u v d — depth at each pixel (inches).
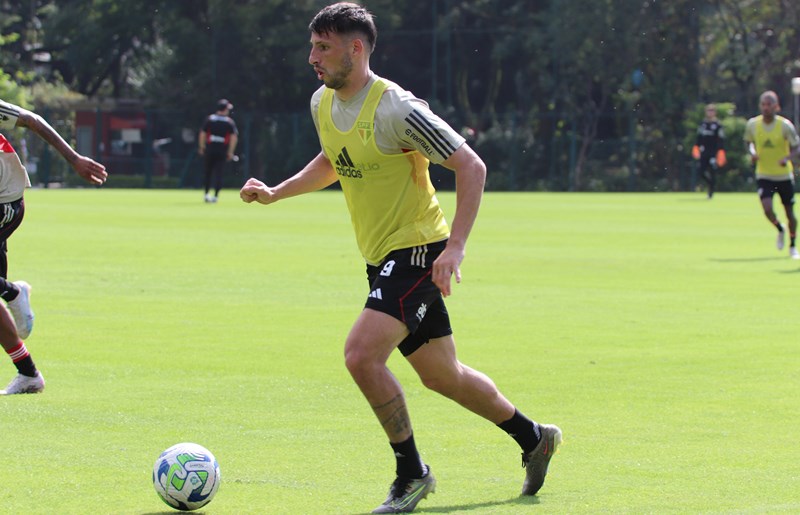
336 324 1432.1
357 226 739.4
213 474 681.6
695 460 820.6
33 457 812.6
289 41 7062.0
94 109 7623.0
